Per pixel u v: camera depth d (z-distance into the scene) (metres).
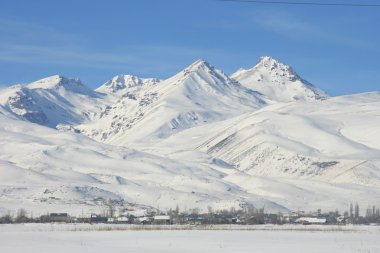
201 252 148.00
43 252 142.62
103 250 149.25
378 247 163.00
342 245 169.62
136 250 150.62
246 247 161.62
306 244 173.38
